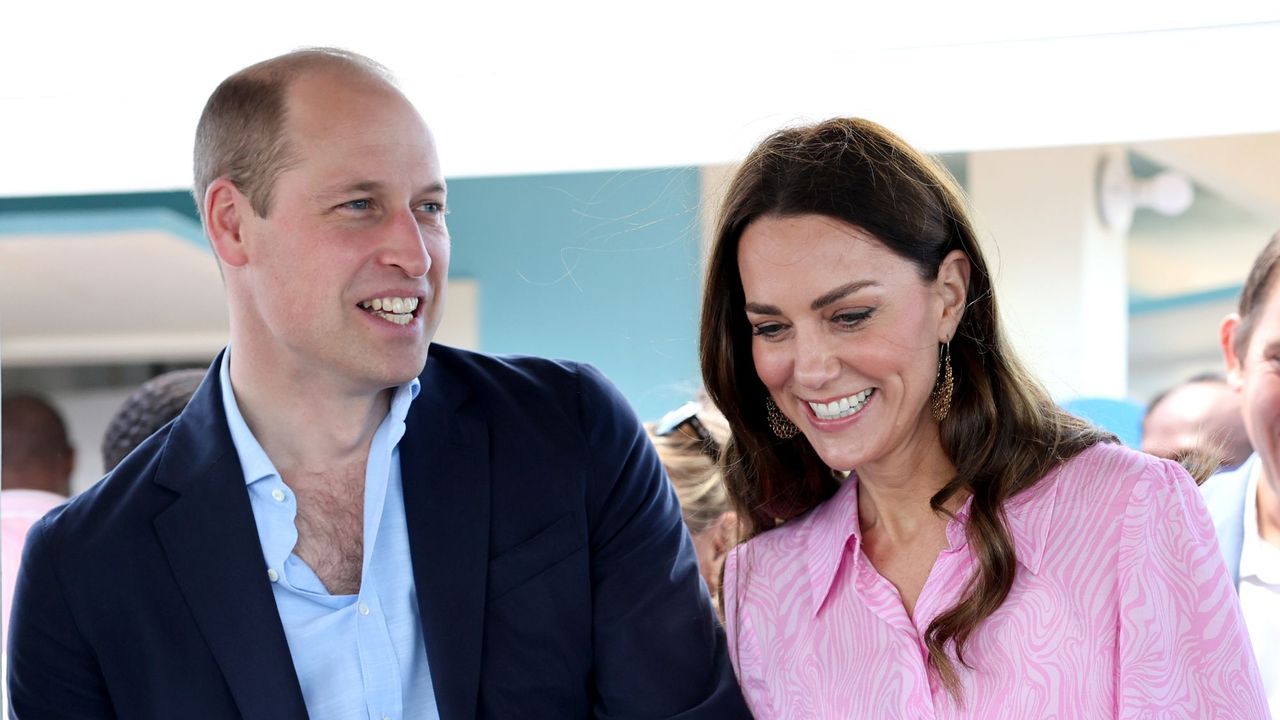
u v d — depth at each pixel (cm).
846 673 297
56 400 966
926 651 288
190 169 477
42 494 654
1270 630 435
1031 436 292
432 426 319
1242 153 632
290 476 310
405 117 300
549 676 309
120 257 934
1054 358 652
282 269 293
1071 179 648
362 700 303
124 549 300
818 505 330
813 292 278
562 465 319
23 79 448
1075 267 649
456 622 302
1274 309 449
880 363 280
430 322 304
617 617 318
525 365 342
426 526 308
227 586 297
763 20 429
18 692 305
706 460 434
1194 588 270
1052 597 278
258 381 307
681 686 314
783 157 287
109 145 466
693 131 457
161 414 462
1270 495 445
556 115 461
